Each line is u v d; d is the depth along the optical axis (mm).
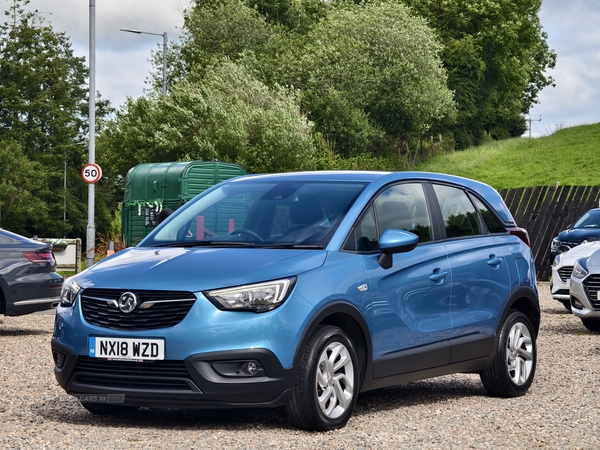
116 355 5684
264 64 50344
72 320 5906
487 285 7371
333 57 50875
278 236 6363
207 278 5668
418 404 7066
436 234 7082
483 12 70250
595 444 5539
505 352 7461
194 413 6566
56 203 73625
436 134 68438
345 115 49156
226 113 35344
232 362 5539
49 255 12492
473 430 5957
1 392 7445
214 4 56500
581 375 8609
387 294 6359
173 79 56500
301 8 64938
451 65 71562
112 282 5816
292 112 37906
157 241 6734
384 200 6734
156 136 35594
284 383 5598
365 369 6172
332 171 7180
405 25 53625
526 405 7059
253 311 5582
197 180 22922
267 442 5414
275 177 7145
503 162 59312
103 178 77000
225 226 6707
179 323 5578
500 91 76062
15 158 69000
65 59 81688
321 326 5875
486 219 7762
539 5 74438
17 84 74750
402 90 52031
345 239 6254
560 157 58000
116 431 5785
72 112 77062
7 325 13500
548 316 14875
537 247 23938
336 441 5496
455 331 6977
